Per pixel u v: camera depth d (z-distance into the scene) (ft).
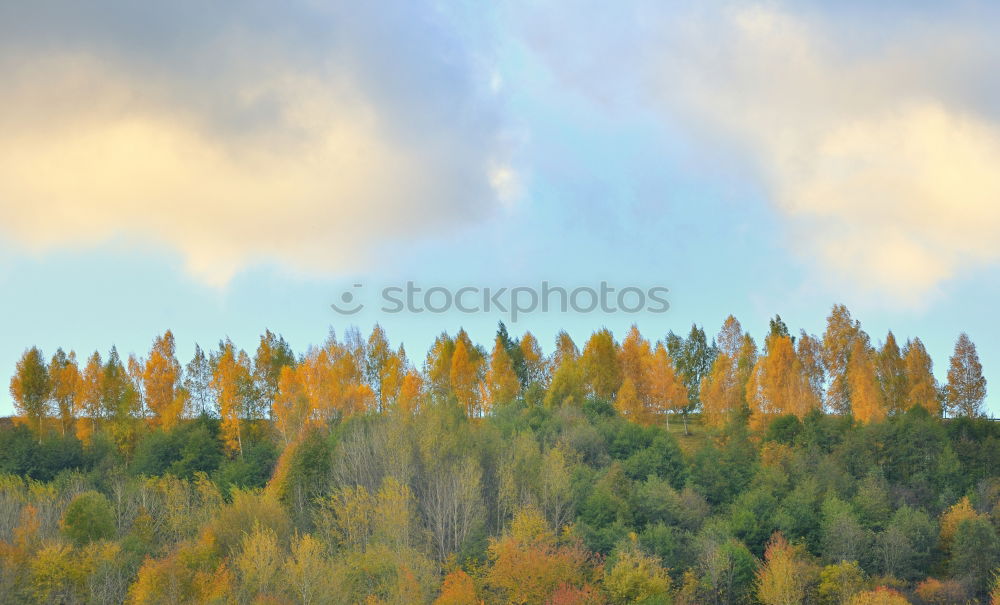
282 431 344.28
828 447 321.52
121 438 344.49
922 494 285.84
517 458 276.21
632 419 362.33
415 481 270.05
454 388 375.86
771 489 274.36
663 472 288.92
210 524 243.40
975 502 277.23
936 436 314.55
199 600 200.95
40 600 197.88
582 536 237.66
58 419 374.43
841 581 224.12
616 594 210.79
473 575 221.66
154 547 238.68
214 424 355.15
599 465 298.56
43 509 251.80
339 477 267.59
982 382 357.61
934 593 226.79
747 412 357.82
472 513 248.73
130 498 258.57
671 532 244.83
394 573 211.61
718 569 222.69
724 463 295.48
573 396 364.17
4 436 321.32
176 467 305.94
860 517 259.80
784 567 217.56
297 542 225.35
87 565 209.97
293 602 203.10
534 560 216.33
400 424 286.25
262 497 257.75
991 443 313.73
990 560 235.61
